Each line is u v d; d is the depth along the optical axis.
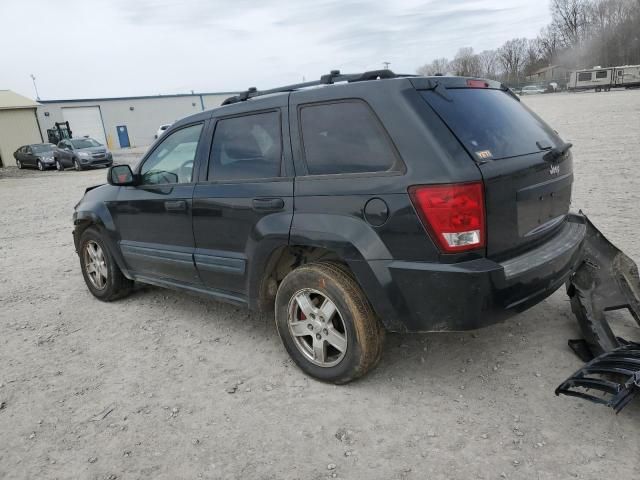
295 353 3.46
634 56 88.25
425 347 3.70
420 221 2.72
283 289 3.39
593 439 2.62
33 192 17.56
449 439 2.72
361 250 2.92
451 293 2.71
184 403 3.28
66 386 3.62
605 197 7.61
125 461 2.77
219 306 4.94
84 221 5.28
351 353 3.11
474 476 2.45
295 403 3.17
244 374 3.58
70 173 25.38
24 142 36.00
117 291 5.23
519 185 2.90
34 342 4.43
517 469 2.47
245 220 3.55
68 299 5.53
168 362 3.85
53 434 3.06
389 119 2.86
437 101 2.90
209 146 3.92
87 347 4.24
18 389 3.62
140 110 55.06
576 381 2.75
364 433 2.83
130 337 4.37
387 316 2.96
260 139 3.54
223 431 2.96
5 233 9.93
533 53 105.75
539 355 3.46
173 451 2.82
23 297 5.70
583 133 17.22
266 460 2.69
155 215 4.35
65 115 49.69
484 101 3.19
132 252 4.71
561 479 2.38
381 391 3.21
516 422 2.81
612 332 3.34
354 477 2.52
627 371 2.64
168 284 4.54
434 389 3.18
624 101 33.38
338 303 3.10
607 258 3.68
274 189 3.37
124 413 3.22
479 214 2.68
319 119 3.20
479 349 3.61
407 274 2.80
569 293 3.68
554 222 3.33
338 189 3.03
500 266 2.73
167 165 4.32
